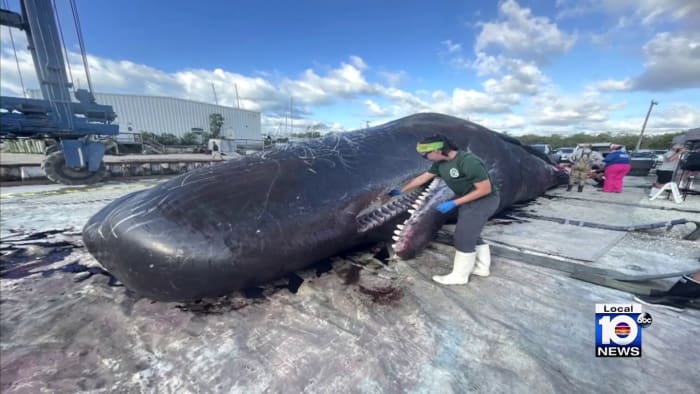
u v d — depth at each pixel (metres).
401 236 3.07
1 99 7.70
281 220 2.60
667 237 4.33
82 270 3.32
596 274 3.07
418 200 3.31
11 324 2.39
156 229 2.29
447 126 4.42
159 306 2.61
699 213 5.64
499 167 4.40
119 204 2.71
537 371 1.89
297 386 1.81
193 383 1.84
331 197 2.91
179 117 47.16
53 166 9.05
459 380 1.83
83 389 1.80
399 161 3.57
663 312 2.47
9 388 1.80
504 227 4.82
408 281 3.02
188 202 2.45
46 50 8.39
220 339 2.21
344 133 3.92
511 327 2.31
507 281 3.02
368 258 3.55
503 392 1.75
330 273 3.19
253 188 2.65
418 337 2.21
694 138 7.29
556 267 3.30
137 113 43.47
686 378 1.82
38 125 8.15
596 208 6.21
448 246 3.95
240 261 2.42
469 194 2.58
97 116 9.34
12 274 3.23
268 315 2.49
